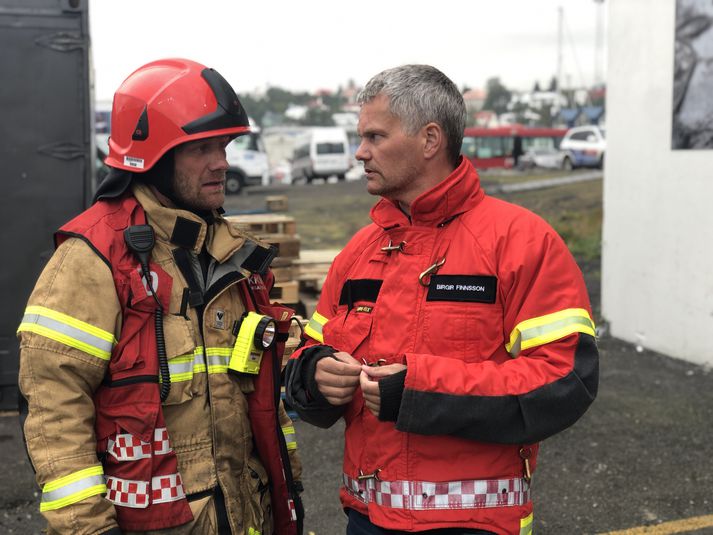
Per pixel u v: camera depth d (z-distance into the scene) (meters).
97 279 1.70
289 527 2.00
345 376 1.79
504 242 1.80
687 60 6.12
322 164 33.12
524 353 1.77
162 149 1.79
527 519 1.84
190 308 1.82
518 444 1.77
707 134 5.98
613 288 7.19
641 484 4.09
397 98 1.84
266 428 1.94
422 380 1.69
